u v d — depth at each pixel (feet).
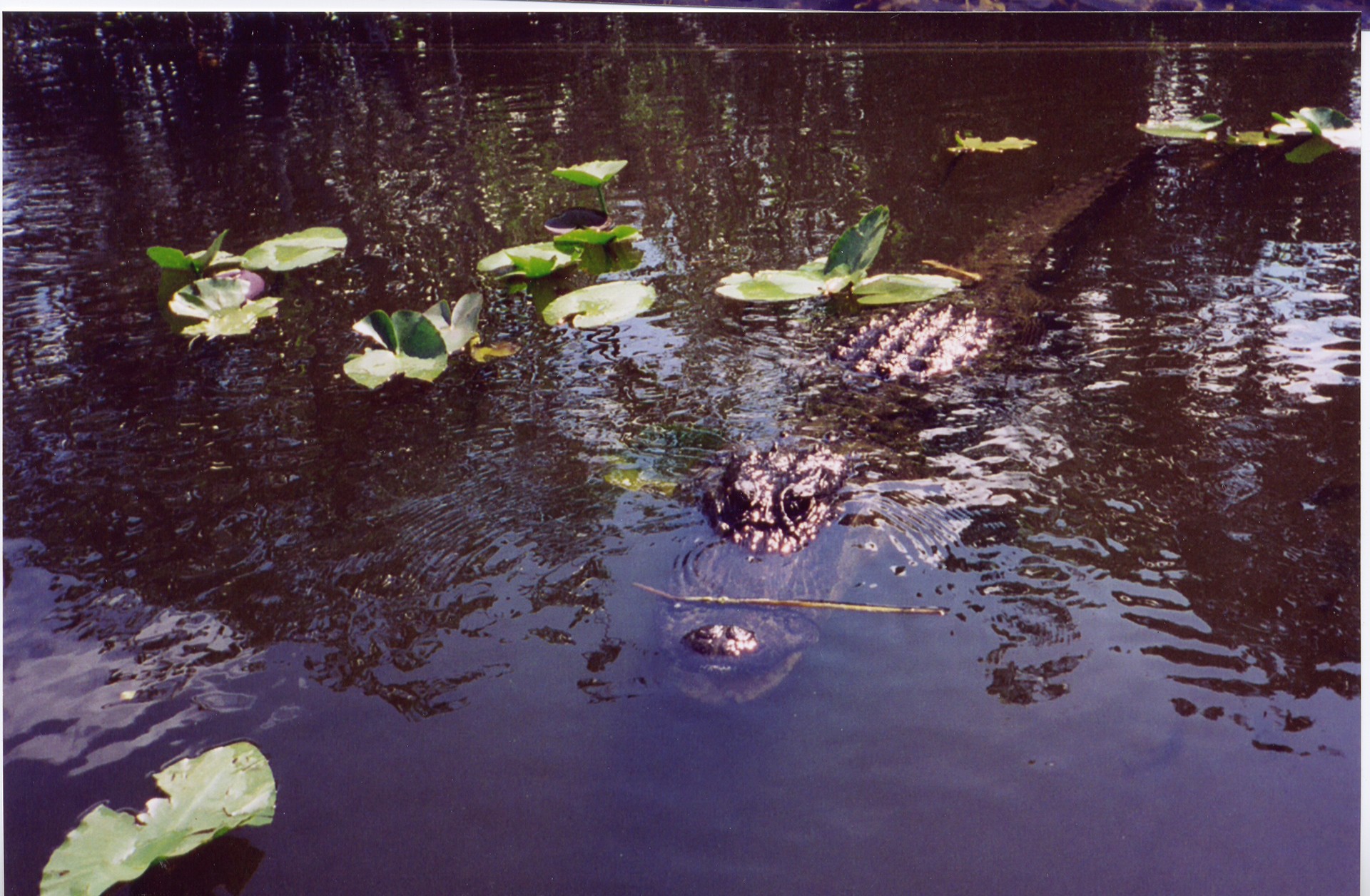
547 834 6.48
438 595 8.85
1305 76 23.89
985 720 7.25
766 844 6.35
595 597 8.75
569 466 10.87
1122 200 17.81
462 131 23.45
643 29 28.40
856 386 12.59
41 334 14.57
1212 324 13.19
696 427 11.68
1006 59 25.39
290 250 17.06
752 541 9.42
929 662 7.84
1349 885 5.87
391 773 7.00
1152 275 14.82
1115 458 10.47
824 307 14.89
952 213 17.79
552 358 13.46
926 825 6.45
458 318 14.05
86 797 6.92
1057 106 22.90
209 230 18.34
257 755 7.13
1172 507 9.59
